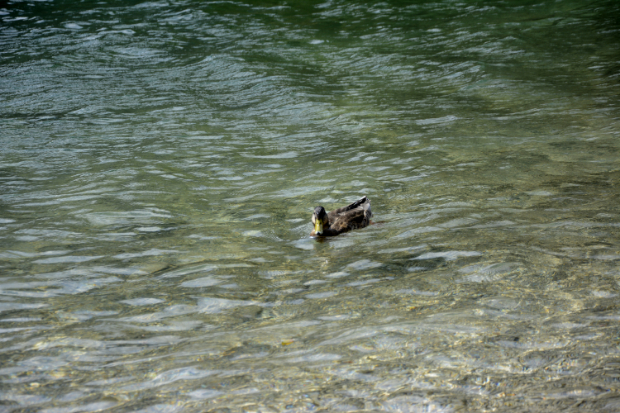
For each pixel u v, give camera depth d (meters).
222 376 3.87
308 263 6.22
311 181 9.24
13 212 8.05
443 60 17.50
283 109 13.81
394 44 19.70
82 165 10.28
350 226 7.24
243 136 11.98
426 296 5.12
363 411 3.37
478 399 3.43
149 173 9.78
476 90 14.66
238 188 9.05
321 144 11.30
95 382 3.87
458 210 7.57
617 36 18.86
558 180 8.54
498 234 6.62
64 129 12.55
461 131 11.63
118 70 17.47
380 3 25.70
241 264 6.23
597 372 3.63
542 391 3.46
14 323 4.90
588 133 10.92
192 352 4.26
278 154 10.80
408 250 6.36
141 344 4.46
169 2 26.45
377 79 16.12
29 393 3.76
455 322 4.49
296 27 22.44
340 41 20.41
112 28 22.31
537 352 3.94
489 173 9.07
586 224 6.74
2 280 5.86
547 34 19.73
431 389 3.56
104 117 13.40
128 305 5.24
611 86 14.18
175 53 19.23
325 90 15.27
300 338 4.42
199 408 3.48
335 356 4.06
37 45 20.08
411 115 12.99
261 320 4.85
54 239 7.05
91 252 6.62
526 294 4.98
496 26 21.19
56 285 5.74
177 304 5.23
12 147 11.36
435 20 22.67
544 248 6.09
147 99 14.81
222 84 16.05
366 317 4.75
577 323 4.35
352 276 5.76
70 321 4.93
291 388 3.66
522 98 13.77
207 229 7.36
